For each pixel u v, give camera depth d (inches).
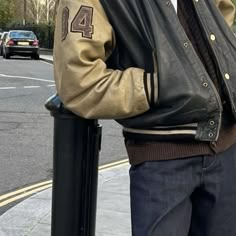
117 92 72.6
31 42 1210.0
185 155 76.4
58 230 87.6
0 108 437.4
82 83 73.5
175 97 73.0
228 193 80.6
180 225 77.6
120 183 218.5
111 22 76.7
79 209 87.0
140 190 77.4
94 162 87.1
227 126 81.0
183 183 76.7
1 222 173.8
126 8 75.9
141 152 77.5
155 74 73.4
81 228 87.6
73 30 74.0
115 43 78.0
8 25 2463.1
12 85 619.8
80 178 86.0
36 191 218.8
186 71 73.6
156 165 76.7
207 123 75.6
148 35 74.7
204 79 74.1
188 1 80.6
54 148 86.4
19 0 2893.7
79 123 84.5
